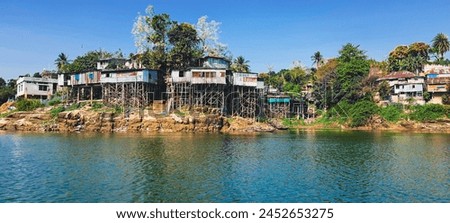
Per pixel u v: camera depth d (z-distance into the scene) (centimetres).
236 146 5503
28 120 8281
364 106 10075
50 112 8450
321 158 4497
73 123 7975
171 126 7931
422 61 12331
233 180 3241
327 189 2980
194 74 8588
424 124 9406
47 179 3225
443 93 10294
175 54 9194
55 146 5284
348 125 10006
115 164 3888
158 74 9094
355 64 11375
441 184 3178
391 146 5772
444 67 12088
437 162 4253
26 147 5197
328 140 6688
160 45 9494
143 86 8625
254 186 3045
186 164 3931
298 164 4059
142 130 7894
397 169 3822
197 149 5047
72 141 5912
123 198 2678
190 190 2902
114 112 8062
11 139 6281
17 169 3644
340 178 3378
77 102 9088
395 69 12538
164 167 3759
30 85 11281
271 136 7431
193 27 9925
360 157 4600
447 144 6072
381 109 10112
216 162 4075
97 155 4456
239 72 9188
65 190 2883
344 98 10706
